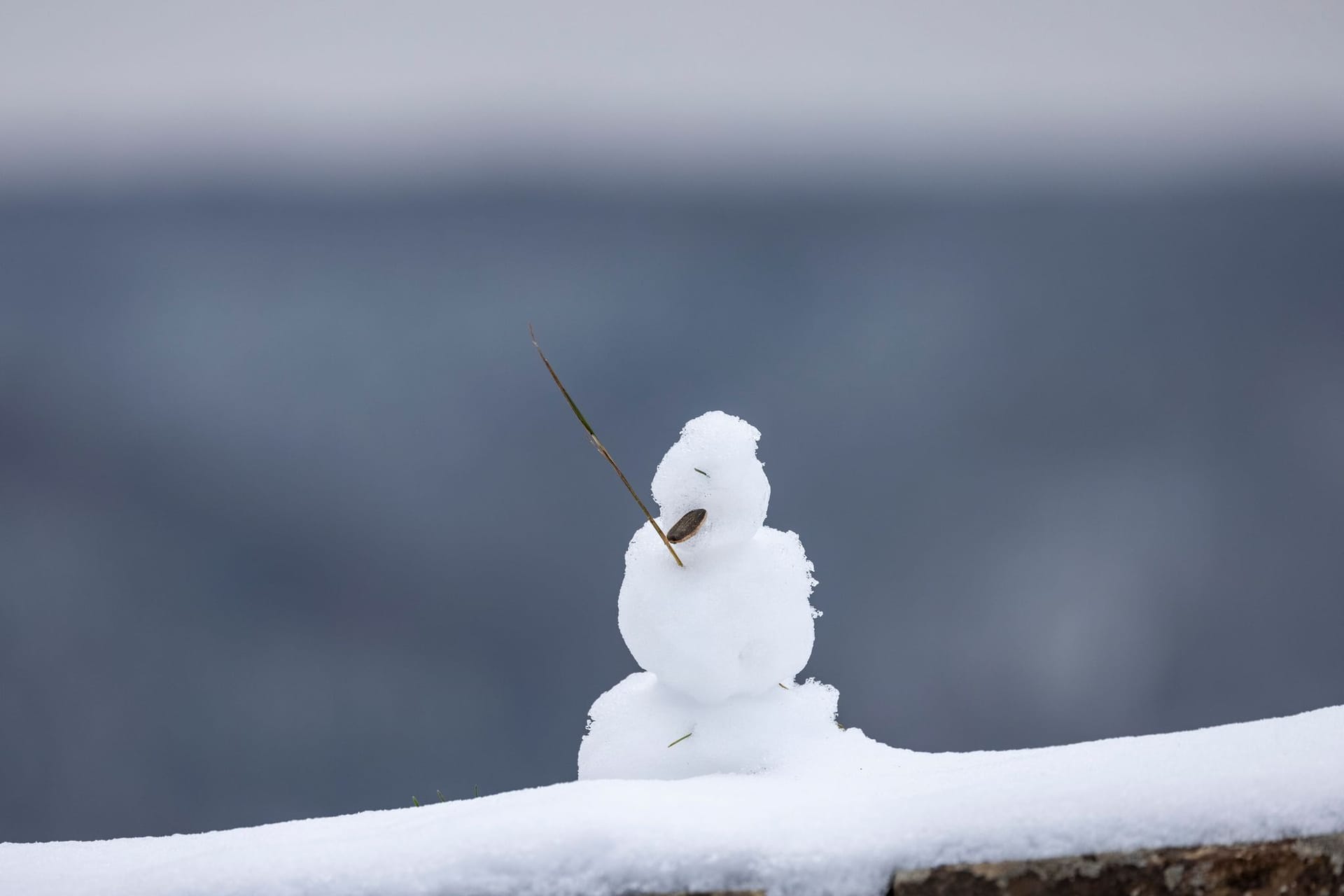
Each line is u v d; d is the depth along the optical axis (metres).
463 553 35.59
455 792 21.41
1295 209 91.00
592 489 40.72
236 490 41.34
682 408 48.50
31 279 73.69
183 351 59.84
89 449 45.28
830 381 52.09
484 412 49.38
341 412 50.47
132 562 34.56
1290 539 31.95
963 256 79.25
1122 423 43.75
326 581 33.62
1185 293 64.44
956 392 49.22
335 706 25.58
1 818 20.72
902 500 36.62
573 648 28.64
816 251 83.62
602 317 65.88
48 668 27.44
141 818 20.62
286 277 77.81
